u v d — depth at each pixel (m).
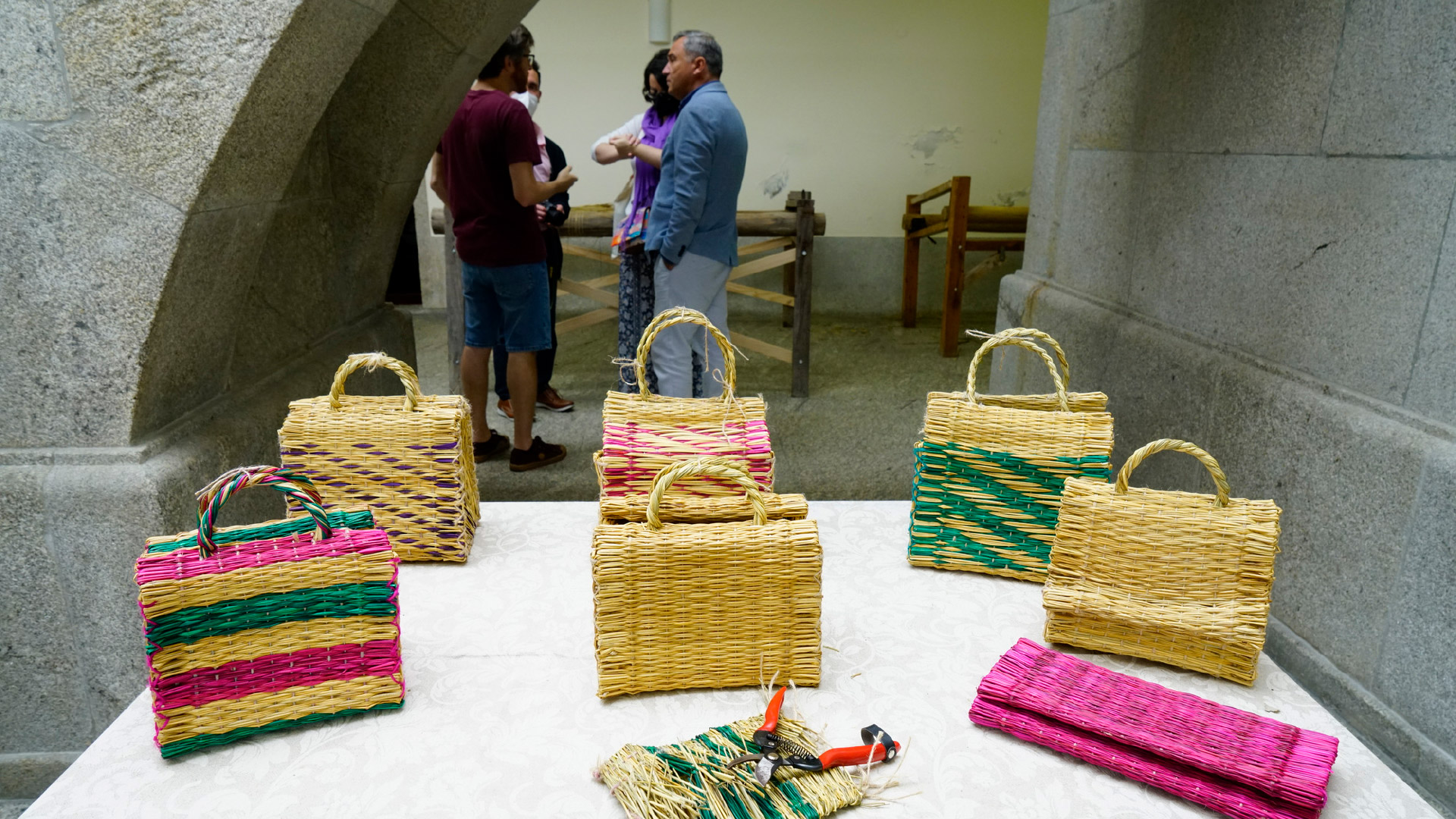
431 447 1.70
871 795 1.13
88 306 1.70
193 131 1.64
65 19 1.58
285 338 2.47
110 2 1.57
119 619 1.84
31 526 1.75
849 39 6.57
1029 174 6.92
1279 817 1.07
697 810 1.09
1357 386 1.69
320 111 1.96
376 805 1.12
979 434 1.66
